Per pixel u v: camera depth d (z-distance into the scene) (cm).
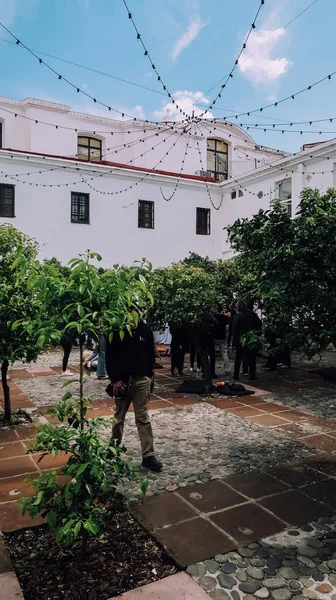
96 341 280
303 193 408
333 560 285
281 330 400
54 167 1616
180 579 265
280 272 398
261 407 664
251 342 418
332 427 566
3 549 293
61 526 263
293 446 496
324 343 379
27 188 1570
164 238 1853
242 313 855
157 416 613
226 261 1167
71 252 1653
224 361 945
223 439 519
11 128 1983
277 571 274
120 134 2197
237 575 270
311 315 384
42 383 846
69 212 1652
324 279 383
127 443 500
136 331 426
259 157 2378
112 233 1739
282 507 354
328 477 414
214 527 322
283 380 870
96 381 856
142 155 2139
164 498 369
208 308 703
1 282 513
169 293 702
